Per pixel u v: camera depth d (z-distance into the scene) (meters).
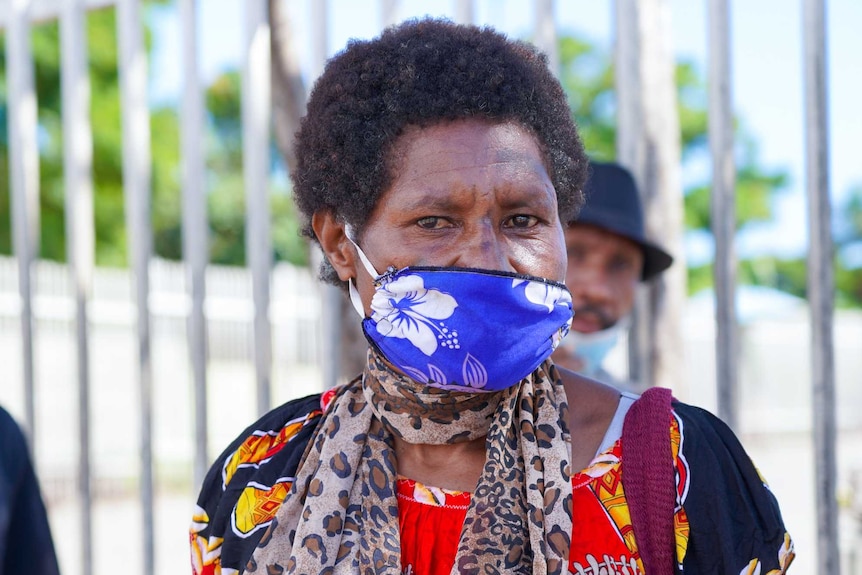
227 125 26.33
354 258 2.42
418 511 2.27
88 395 5.26
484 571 2.10
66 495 16.05
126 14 5.05
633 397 2.33
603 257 4.34
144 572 4.94
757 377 23.27
